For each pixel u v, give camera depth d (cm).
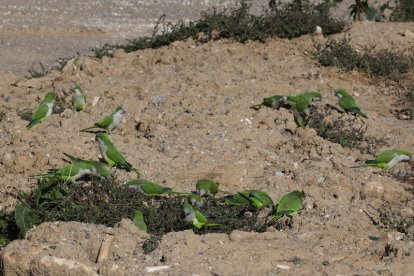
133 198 1095
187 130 1428
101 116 1535
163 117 1485
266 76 1783
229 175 1249
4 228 1054
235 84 1719
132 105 1588
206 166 1273
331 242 1002
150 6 3328
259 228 1048
